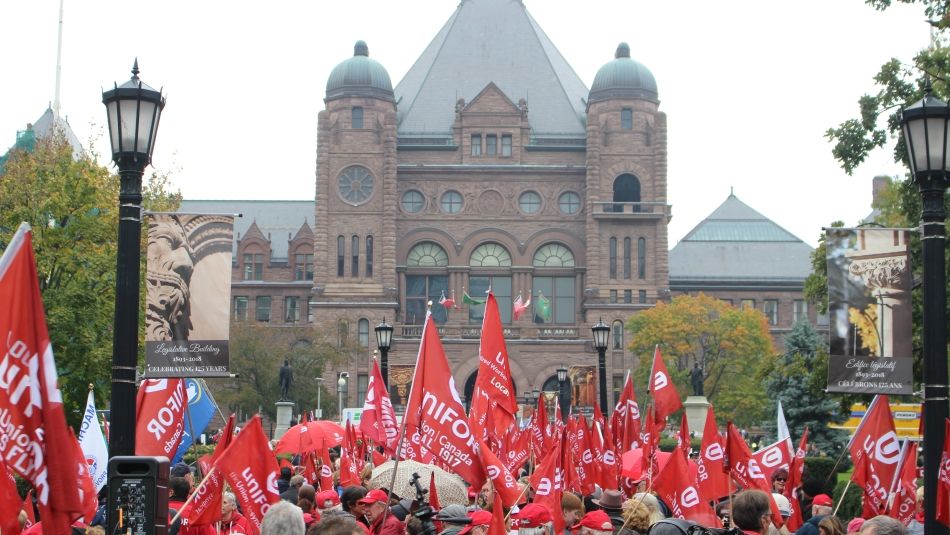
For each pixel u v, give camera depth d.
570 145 131.00
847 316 18.20
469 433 16.02
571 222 129.50
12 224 51.81
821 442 74.75
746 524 11.84
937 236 16.52
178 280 17.25
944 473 15.26
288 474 26.27
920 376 39.03
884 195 53.03
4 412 9.94
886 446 19.05
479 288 129.12
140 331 51.75
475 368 124.88
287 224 157.50
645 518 14.35
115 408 14.56
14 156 58.56
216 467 14.47
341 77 128.88
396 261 128.12
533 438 28.38
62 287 50.53
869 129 37.75
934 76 34.09
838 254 18.30
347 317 125.62
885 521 11.34
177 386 17.64
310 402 115.00
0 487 9.89
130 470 12.22
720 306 113.88
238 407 113.38
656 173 128.25
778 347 147.50
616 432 29.25
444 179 129.88
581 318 127.94
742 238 154.38
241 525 16.97
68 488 10.09
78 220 51.84
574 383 100.06
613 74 129.25
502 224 129.12
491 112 130.88
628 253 127.19
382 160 128.00
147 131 15.19
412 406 15.94
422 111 133.50
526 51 138.25
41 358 10.05
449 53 137.75
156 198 69.94
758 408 110.94
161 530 12.28
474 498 20.58
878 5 36.03
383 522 14.16
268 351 113.25
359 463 26.84
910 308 18.09
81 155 62.84
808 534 16.52
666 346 112.44
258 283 146.88
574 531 15.57
